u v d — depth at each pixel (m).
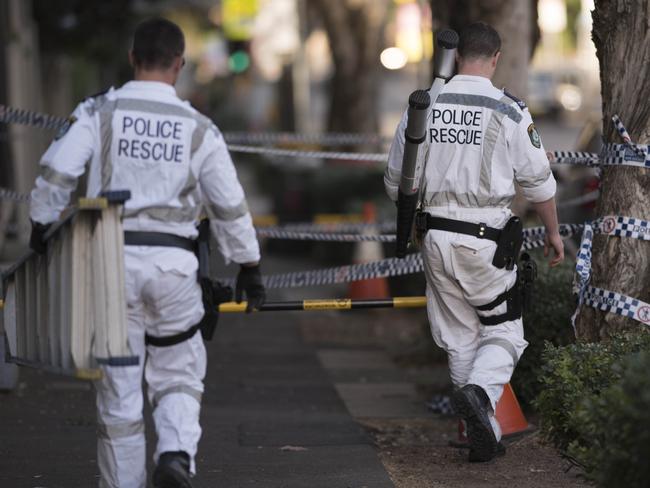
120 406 10.25
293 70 71.44
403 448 14.93
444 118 12.88
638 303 13.23
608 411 8.77
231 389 19.92
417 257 17.20
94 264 9.82
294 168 51.25
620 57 13.48
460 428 14.83
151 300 10.36
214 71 108.25
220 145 10.55
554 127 57.16
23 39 43.03
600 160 13.95
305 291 34.16
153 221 10.30
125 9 51.41
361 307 15.02
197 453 14.52
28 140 43.56
